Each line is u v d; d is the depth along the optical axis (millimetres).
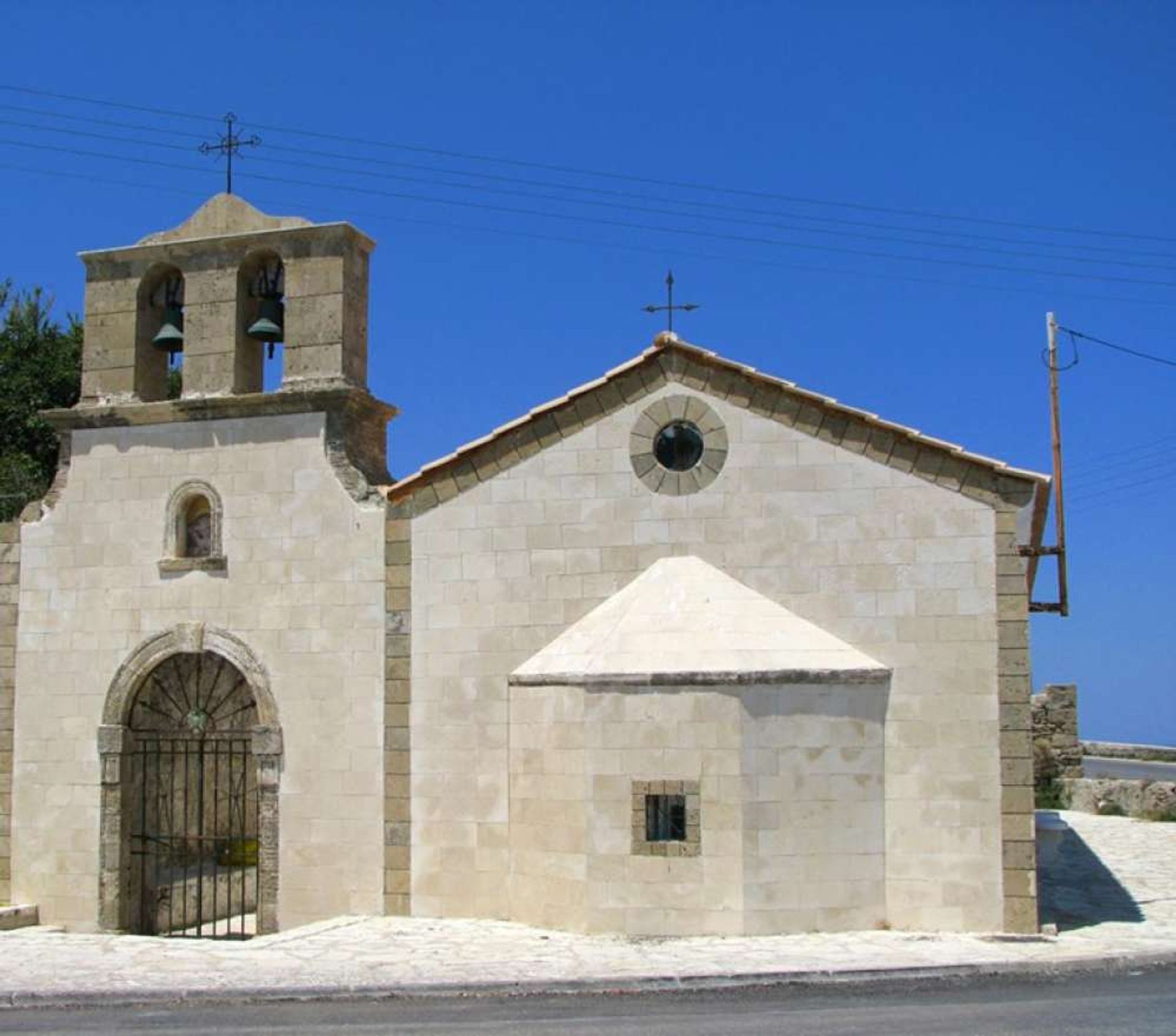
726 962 17125
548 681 20312
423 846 21625
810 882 19078
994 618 19844
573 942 18875
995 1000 15258
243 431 23297
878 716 19797
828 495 20562
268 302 24188
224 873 26422
